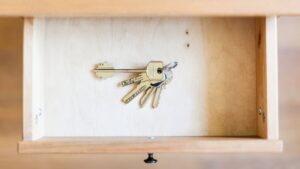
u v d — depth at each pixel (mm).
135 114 436
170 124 435
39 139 406
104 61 437
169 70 436
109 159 494
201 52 436
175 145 391
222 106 435
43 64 434
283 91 499
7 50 495
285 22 500
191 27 437
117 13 377
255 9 377
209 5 377
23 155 494
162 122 435
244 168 496
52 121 435
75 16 392
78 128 435
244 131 434
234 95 435
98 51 437
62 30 437
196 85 436
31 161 494
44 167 494
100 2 376
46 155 494
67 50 437
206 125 434
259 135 422
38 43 417
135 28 437
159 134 435
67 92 436
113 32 437
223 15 382
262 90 408
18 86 495
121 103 437
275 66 396
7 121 494
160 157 494
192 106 435
